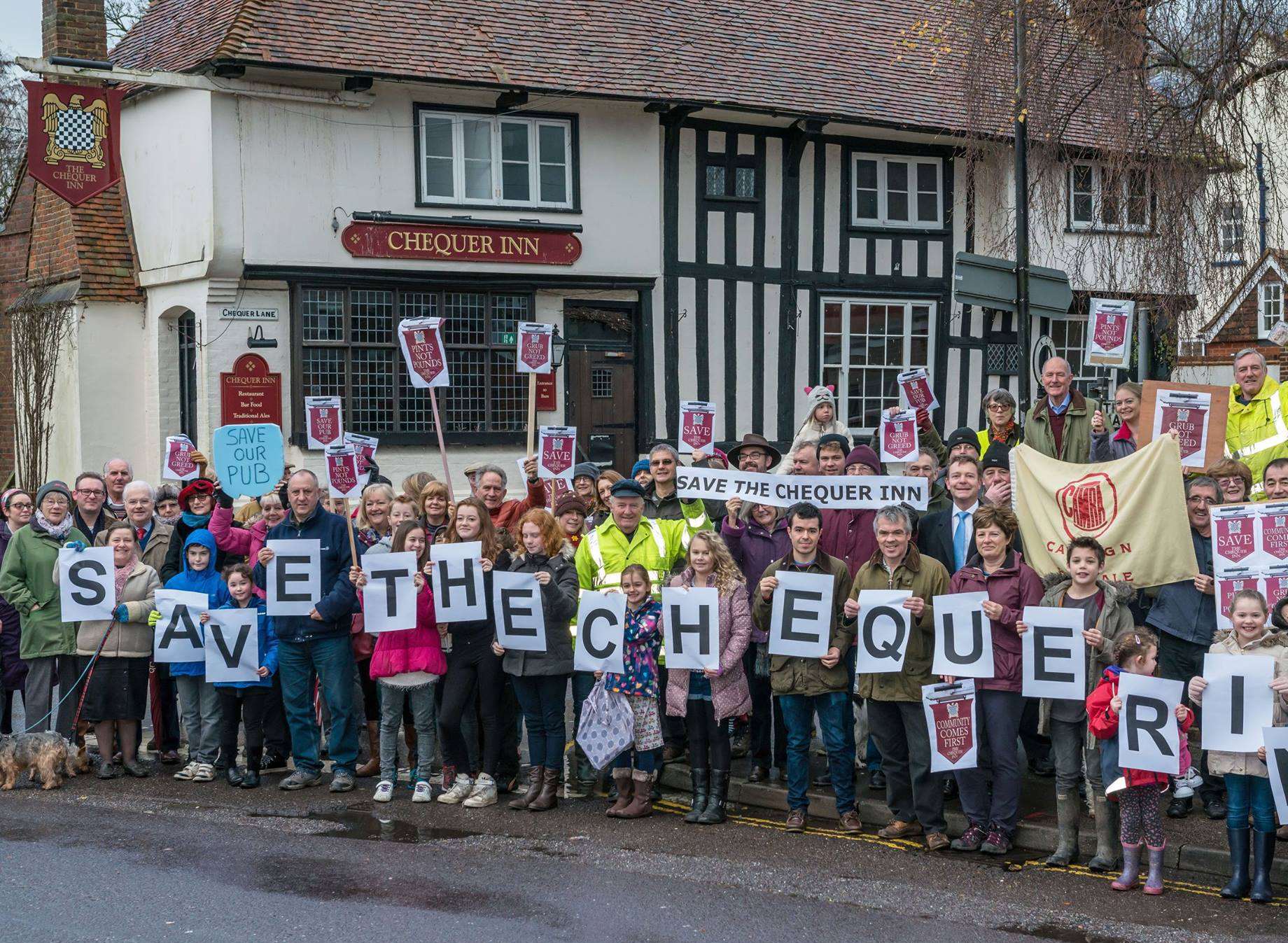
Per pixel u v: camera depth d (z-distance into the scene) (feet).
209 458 58.03
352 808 31.45
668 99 64.49
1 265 75.00
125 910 23.44
